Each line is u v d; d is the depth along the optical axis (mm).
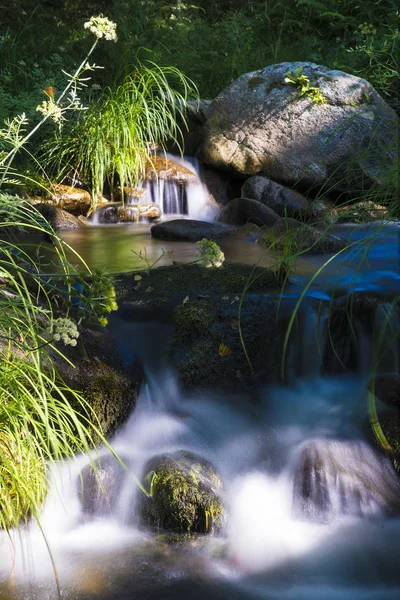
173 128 9320
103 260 6328
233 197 8891
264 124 8812
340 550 3486
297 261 6035
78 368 4090
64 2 12797
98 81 10133
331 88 8836
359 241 4699
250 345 4633
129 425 4117
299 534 3584
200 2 14078
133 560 3369
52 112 3967
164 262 6223
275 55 10953
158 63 10352
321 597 3172
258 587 3223
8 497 3346
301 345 4719
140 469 3793
